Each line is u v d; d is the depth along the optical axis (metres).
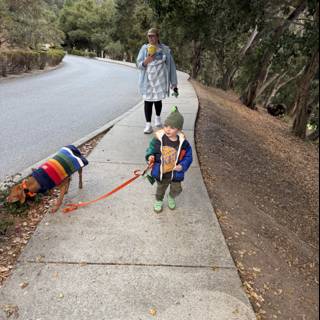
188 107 10.81
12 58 18.94
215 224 3.79
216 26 13.65
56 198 4.08
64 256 3.08
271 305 2.94
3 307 2.52
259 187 7.13
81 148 6.05
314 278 4.14
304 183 10.11
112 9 62.12
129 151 5.87
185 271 3.00
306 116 16.39
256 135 13.41
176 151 3.56
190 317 2.53
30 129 7.37
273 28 14.34
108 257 3.10
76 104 10.61
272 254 3.97
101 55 64.56
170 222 3.74
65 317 2.46
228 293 2.80
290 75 25.56
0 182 4.58
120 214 3.82
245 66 24.19
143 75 6.40
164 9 12.32
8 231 3.42
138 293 2.71
